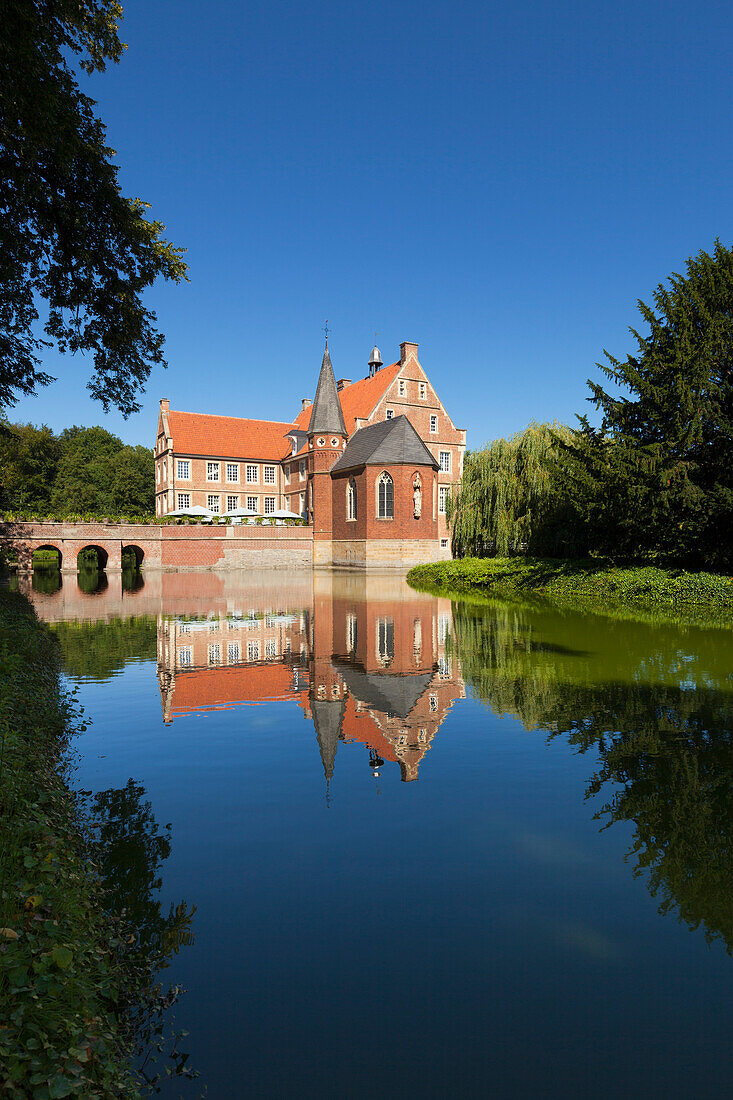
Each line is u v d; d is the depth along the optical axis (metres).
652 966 3.55
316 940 3.79
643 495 22.45
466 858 4.77
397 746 7.33
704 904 4.14
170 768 6.68
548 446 32.28
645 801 5.75
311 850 4.91
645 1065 2.86
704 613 19.20
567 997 3.30
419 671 11.31
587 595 24.86
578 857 4.77
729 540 22.44
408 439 46.50
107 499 71.62
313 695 9.70
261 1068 2.86
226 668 11.69
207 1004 3.29
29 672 9.25
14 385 14.68
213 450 59.00
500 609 21.14
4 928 3.09
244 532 47.97
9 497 61.53
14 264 12.31
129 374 14.65
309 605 22.75
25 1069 2.38
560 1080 2.76
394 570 44.78
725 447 21.52
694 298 22.78
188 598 25.42
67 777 6.42
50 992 2.80
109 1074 2.64
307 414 67.62
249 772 6.57
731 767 6.54
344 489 49.78
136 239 12.79
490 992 3.35
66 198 12.01
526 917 4.01
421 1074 2.81
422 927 3.90
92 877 4.39
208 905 4.16
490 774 6.45
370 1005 3.26
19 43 8.88
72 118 10.23
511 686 10.12
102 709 8.95
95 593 27.77
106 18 10.95
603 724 8.05
